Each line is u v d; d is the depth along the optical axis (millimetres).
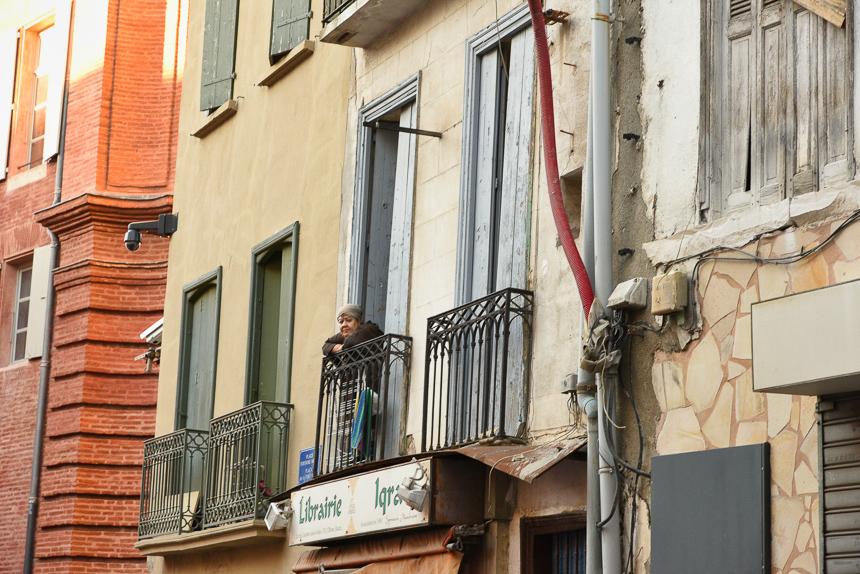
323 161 22078
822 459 11891
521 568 15656
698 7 14094
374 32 20812
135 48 33219
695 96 13961
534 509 15633
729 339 13070
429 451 16359
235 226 24797
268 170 23922
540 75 14977
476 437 16500
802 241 12500
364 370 19219
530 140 16953
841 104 12633
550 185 14742
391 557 17250
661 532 13242
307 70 23109
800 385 11219
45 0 35500
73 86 33906
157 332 28984
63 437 31703
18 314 34781
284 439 21828
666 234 14016
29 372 33281
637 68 14703
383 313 20469
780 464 12336
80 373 31641
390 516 16781
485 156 17953
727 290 13172
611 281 14406
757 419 12641
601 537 13961
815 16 13031
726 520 12648
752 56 13609
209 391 25266
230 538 22016
